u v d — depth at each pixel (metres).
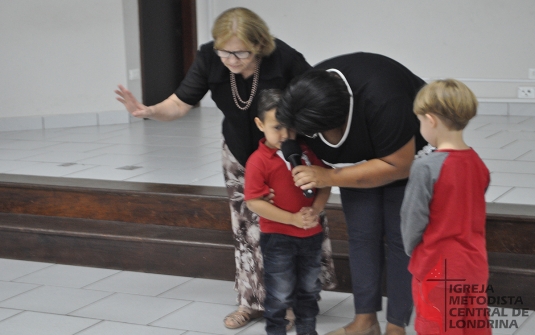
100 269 3.75
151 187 4.00
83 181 4.21
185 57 8.55
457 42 7.63
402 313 2.55
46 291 3.40
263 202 2.50
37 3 7.05
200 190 3.88
